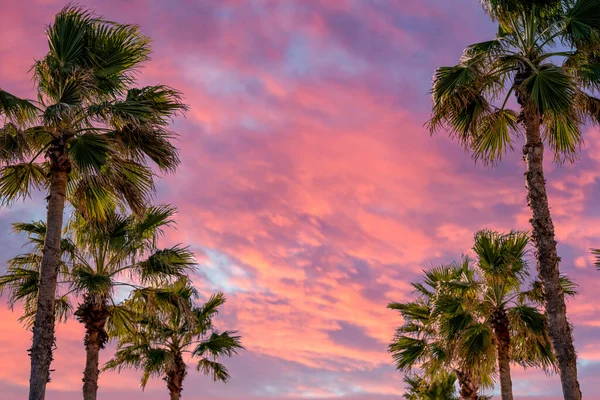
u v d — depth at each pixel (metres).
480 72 11.79
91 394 15.69
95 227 14.38
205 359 22.84
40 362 10.37
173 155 11.83
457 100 11.87
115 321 17.36
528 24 11.80
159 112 12.05
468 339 14.80
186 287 20.66
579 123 11.57
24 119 11.45
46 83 11.88
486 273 15.19
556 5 11.76
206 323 22.08
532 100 11.33
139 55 12.26
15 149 10.99
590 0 11.14
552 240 11.09
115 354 20.62
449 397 22.86
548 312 10.88
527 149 11.48
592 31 11.27
